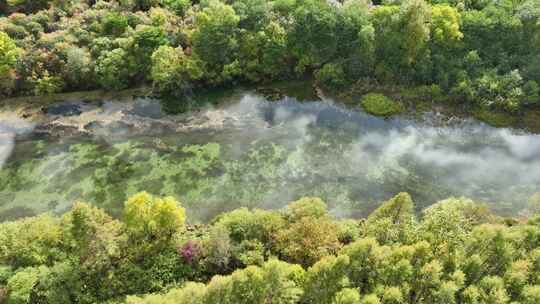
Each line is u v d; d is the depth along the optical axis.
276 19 94.12
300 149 82.69
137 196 62.28
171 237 65.12
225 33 90.81
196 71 89.69
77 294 57.06
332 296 53.03
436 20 90.00
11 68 88.88
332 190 76.62
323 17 89.31
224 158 80.75
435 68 91.00
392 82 92.81
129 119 86.69
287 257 61.09
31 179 77.00
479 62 90.50
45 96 89.75
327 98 91.62
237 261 61.94
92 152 81.06
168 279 60.34
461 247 58.50
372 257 55.75
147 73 92.12
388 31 90.12
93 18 96.50
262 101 91.00
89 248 60.22
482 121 87.50
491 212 73.75
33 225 61.19
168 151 81.56
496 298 53.09
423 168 80.31
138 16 95.69
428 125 86.88
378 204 74.75
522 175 79.62
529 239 59.69
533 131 85.88
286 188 76.69
